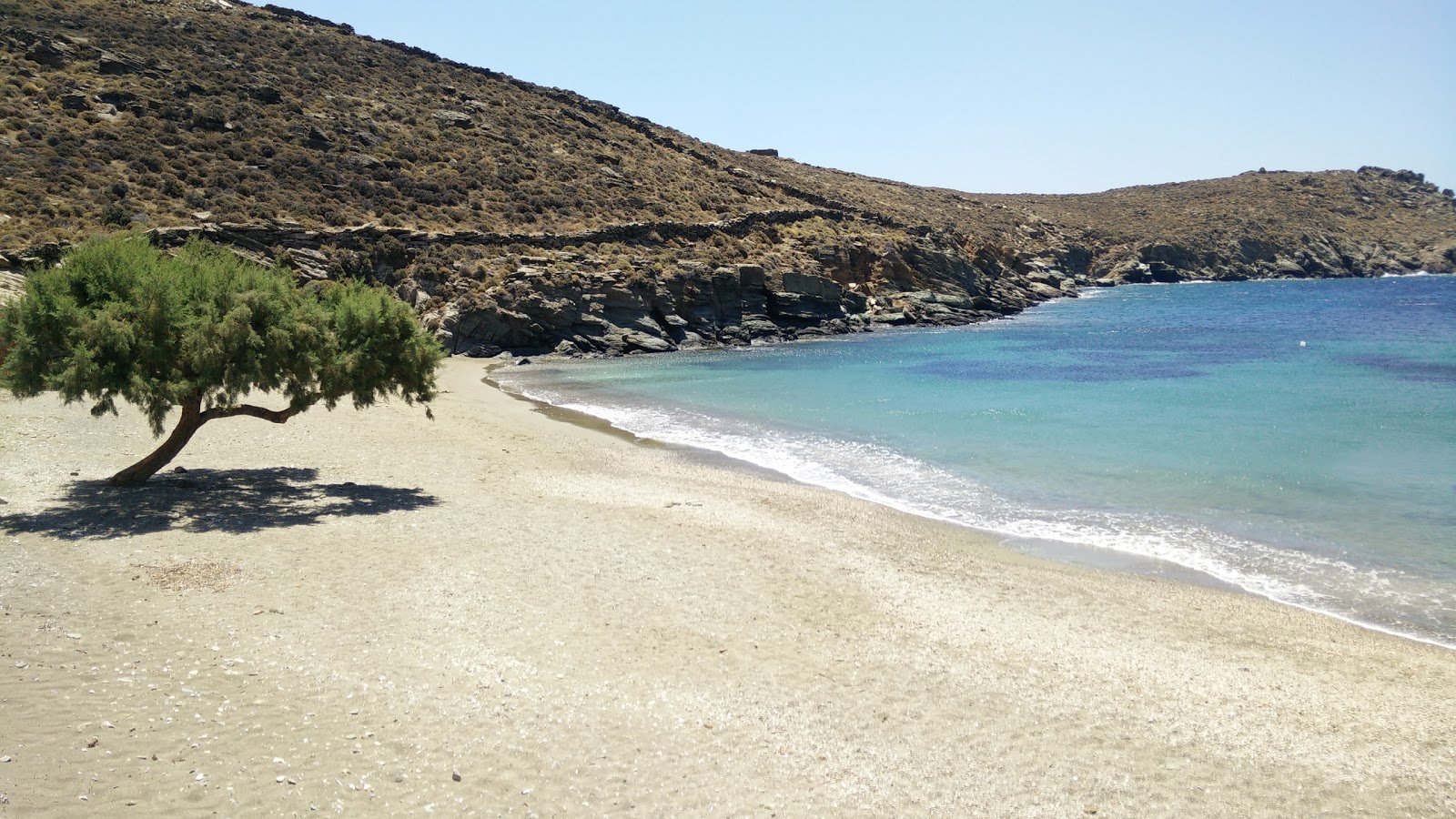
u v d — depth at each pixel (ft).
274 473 64.13
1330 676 36.32
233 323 55.11
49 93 177.17
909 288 239.91
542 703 31.50
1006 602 43.96
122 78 192.34
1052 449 79.15
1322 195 566.77
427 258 175.52
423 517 53.88
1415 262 503.61
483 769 27.45
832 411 100.73
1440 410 94.17
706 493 64.44
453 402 106.73
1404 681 35.94
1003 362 146.92
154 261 58.39
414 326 64.03
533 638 36.70
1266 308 268.82
